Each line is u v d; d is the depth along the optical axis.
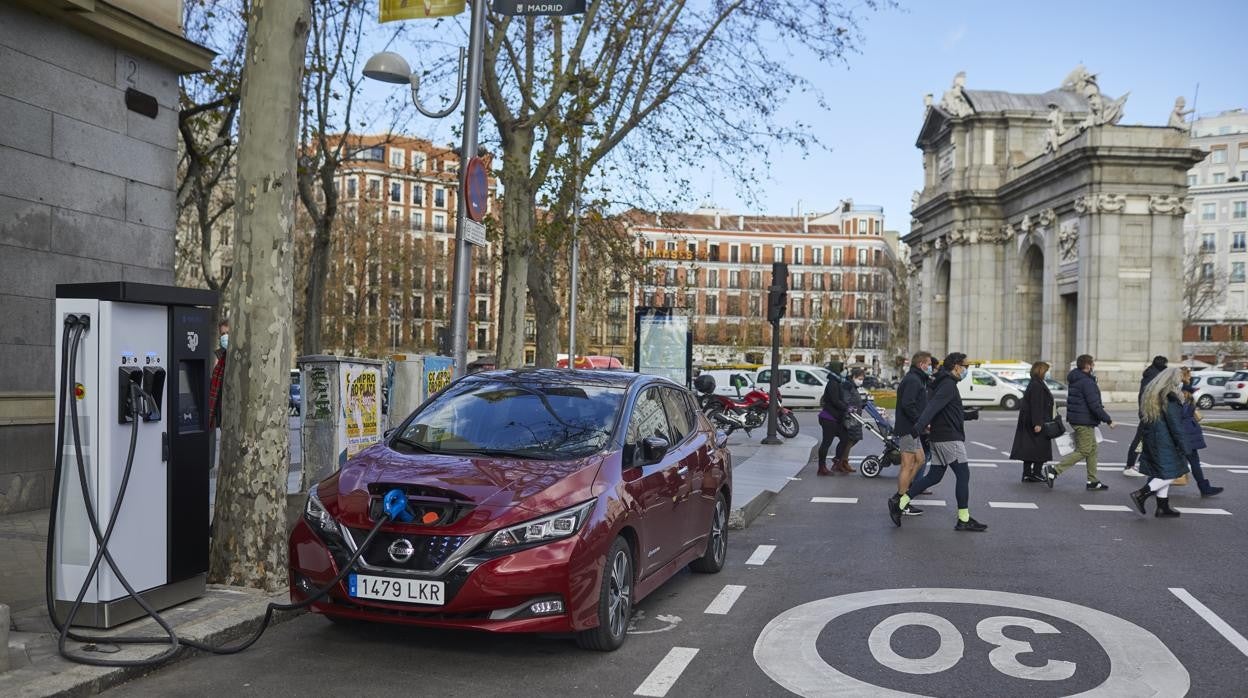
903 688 5.32
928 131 72.62
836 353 116.81
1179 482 14.50
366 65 12.25
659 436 7.36
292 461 14.81
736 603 7.29
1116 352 50.69
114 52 11.52
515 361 15.29
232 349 6.99
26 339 10.36
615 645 5.94
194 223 42.44
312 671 5.43
